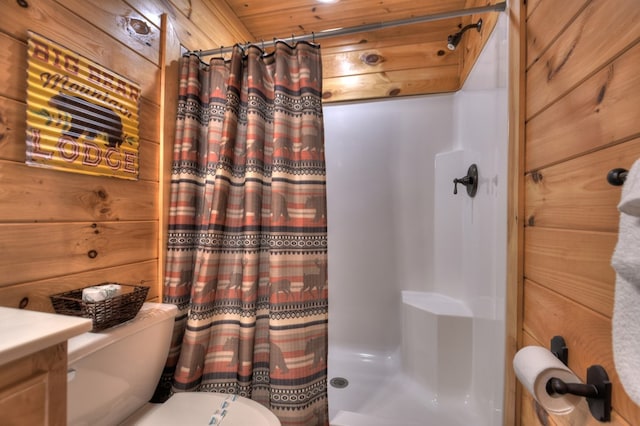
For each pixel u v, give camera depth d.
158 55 1.22
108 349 0.80
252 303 1.19
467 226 1.68
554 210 0.73
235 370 1.20
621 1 0.51
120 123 1.05
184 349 1.14
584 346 0.60
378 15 1.74
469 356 1.56
